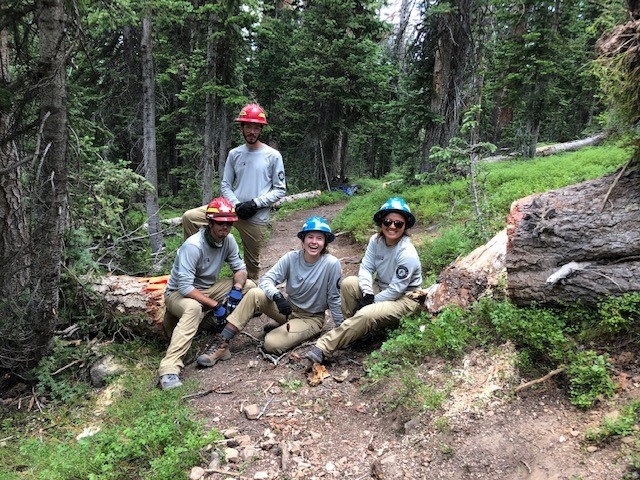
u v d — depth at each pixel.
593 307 3.16
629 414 2.50
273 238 12.03
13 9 4.08
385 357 3.90
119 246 6.51
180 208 16.31
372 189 19.81
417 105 12.26
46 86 4.11
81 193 5.55
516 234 3.45
